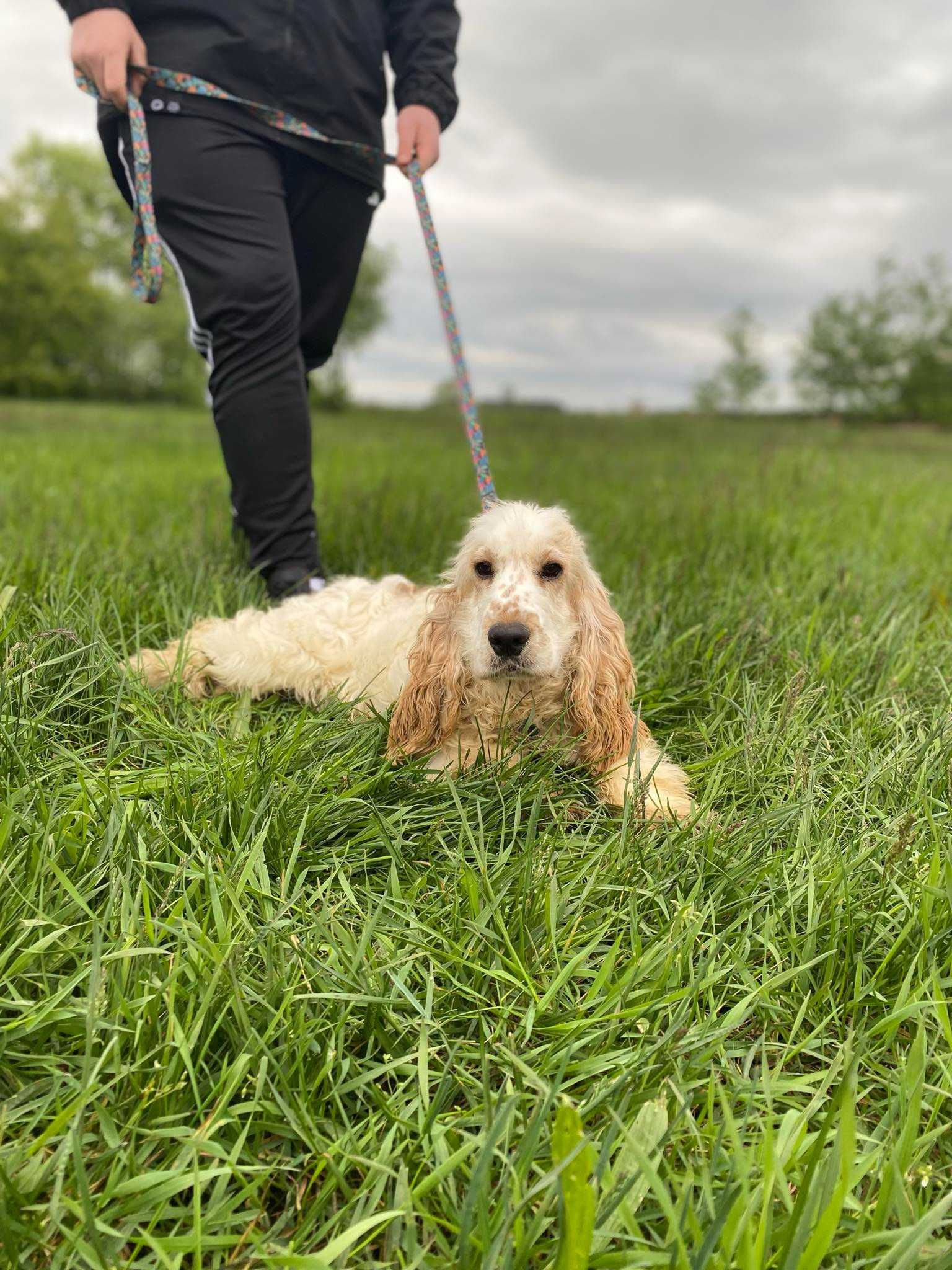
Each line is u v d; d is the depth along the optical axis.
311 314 1.23
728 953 0.55
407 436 5.12
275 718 0.88
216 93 0.99
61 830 0.57
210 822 0.62
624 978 0.52
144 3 0.99
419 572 1.37
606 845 0.62
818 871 0.61
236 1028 0.46
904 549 1.56
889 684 0.90
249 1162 0.42
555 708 0.82
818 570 1.32
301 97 1.03
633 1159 0.41
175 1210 0.39
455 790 0.68
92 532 1.37
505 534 0.80
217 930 0.51
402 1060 0.46
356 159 1.12
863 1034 0.48
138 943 0.51
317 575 1.16
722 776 0.75
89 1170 0.40
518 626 0.73
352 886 0.61
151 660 0.93
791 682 0.77
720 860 0.62
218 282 1.02
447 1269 0.37
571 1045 0.47
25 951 0.48
